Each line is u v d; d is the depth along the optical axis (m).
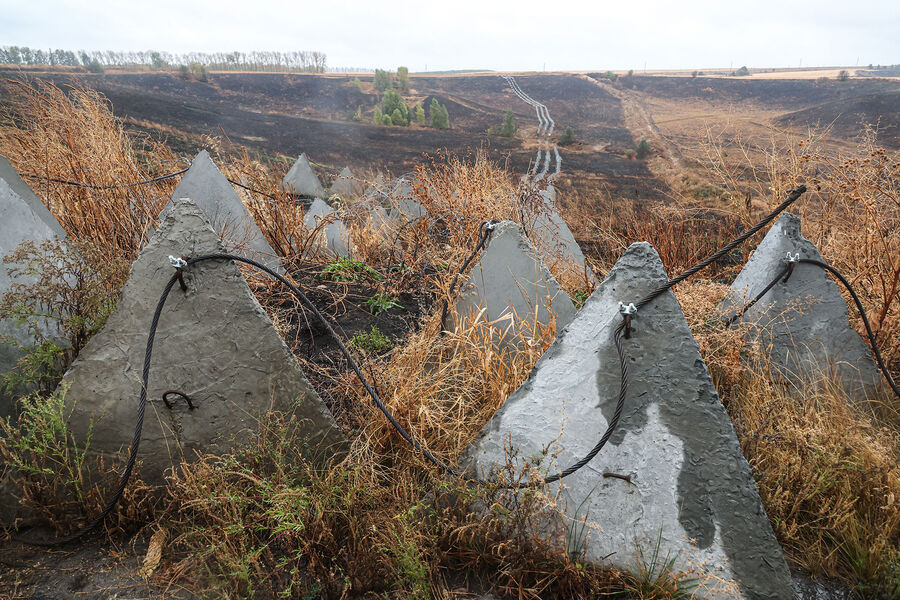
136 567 2.31
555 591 2.28
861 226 5.13
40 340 2.92
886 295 4.10
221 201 5.09
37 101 5.79
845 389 3.66
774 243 3.87
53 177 5.24
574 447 2.46
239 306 2.64
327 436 2.80
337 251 6.48
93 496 2.48
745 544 2.23
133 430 2.61
